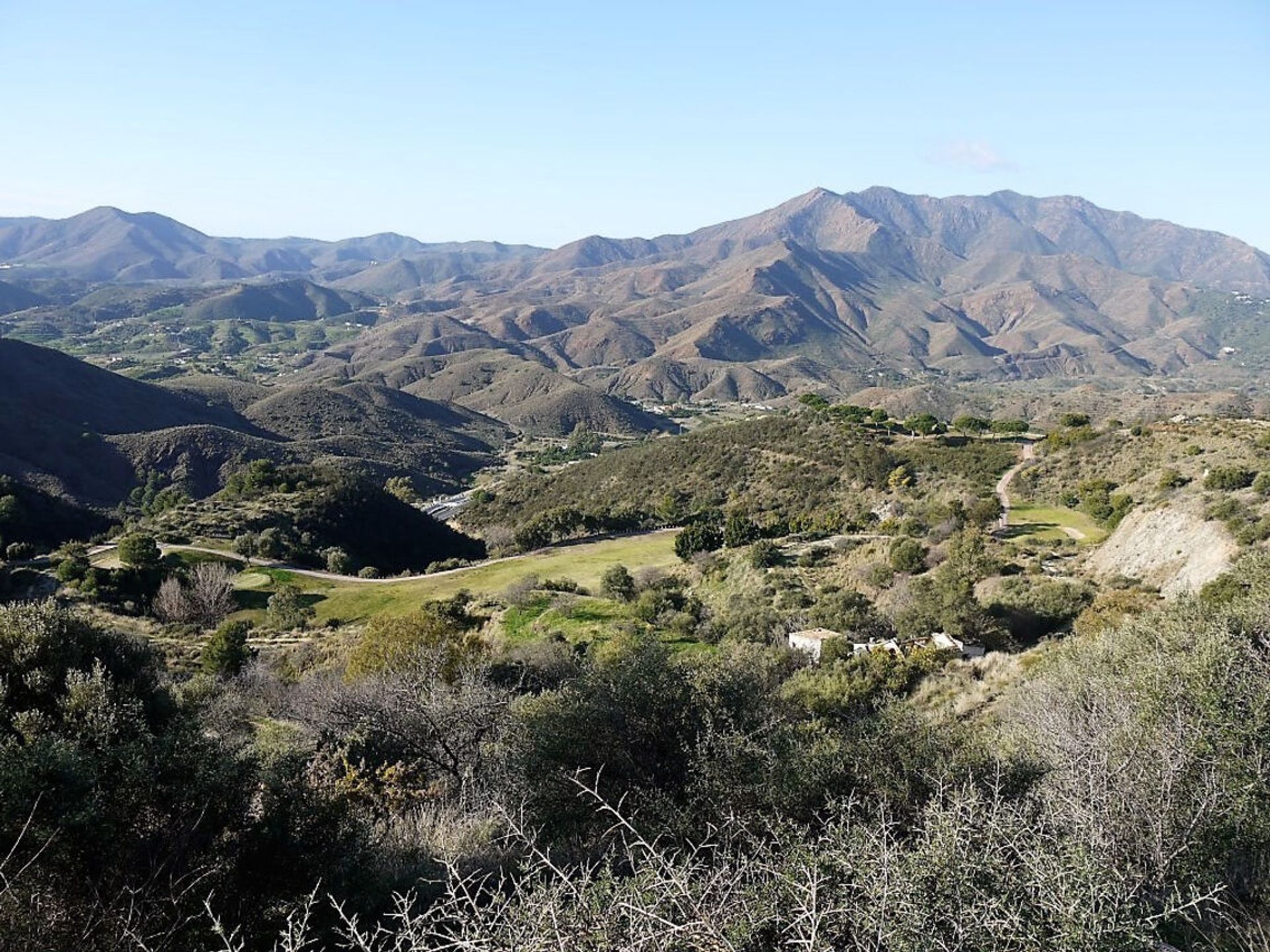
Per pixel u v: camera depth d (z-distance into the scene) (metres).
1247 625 7.49
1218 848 4.02
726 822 5.18
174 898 4.27
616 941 2.94
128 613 34.34
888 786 5.19
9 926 3.83
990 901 2.95
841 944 3.11
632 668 7.48
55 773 4.43
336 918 4.67
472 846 5.98
